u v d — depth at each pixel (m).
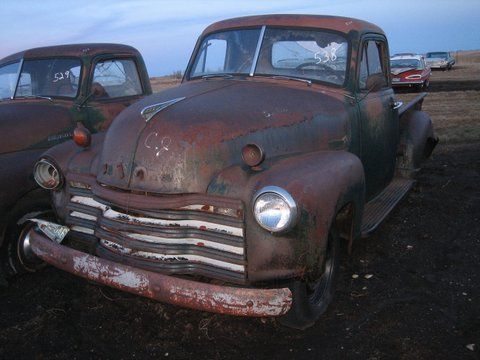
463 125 10.62
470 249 4.52
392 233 4.95
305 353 3.05
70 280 4.14
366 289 3.83
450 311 3.47
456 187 6.39
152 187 2.99
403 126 6.00
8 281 4.09
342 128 3.93
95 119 5.27
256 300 2.68
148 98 3.72
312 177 3.00
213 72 4.54
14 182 4.02
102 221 3.18
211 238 2.87
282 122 3.43
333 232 3.37
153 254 2.96
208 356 3.05
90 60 5.28
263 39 4.36
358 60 4.28
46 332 3.35
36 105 4.96
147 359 3.04
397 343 3.11
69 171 3.53
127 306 3.67
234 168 3.00
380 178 5.03
